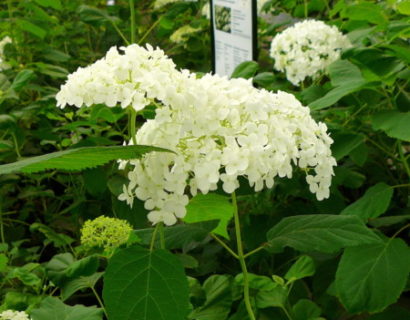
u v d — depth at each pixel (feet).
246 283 1.69
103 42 5.03
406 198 2.92
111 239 1.84
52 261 2.03
